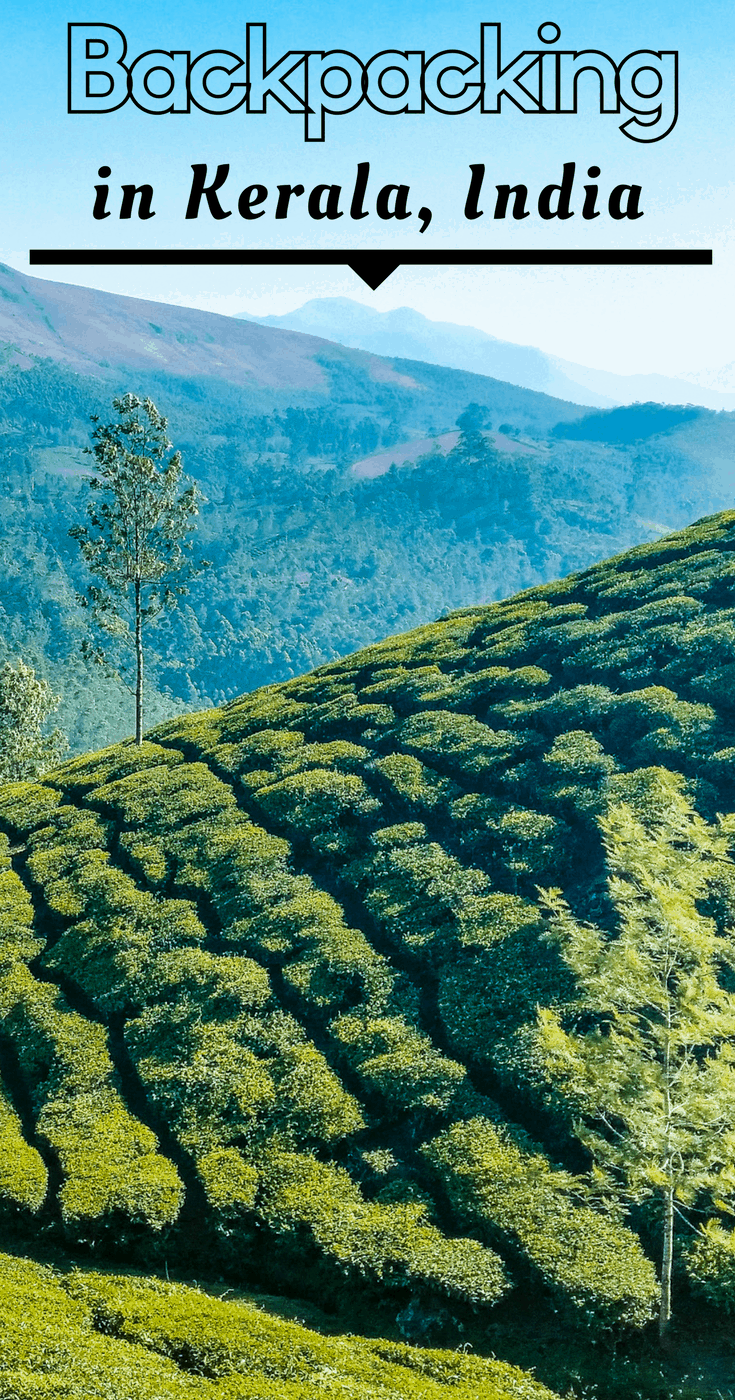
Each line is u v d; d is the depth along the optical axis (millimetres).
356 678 46594
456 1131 22562
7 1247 22734
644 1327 18500
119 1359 16844
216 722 48438
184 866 34938
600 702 35375
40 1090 26922
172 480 49469
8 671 70750
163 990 29203
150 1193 22594
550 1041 18453
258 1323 18812
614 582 44969
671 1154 18000
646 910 18562
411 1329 19484
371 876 31688
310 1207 21609
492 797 33719
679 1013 18219
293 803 36188
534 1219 20312
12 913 35094
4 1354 16625
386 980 27328
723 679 34125
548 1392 17281
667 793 20250
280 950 29422
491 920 28172
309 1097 24312
